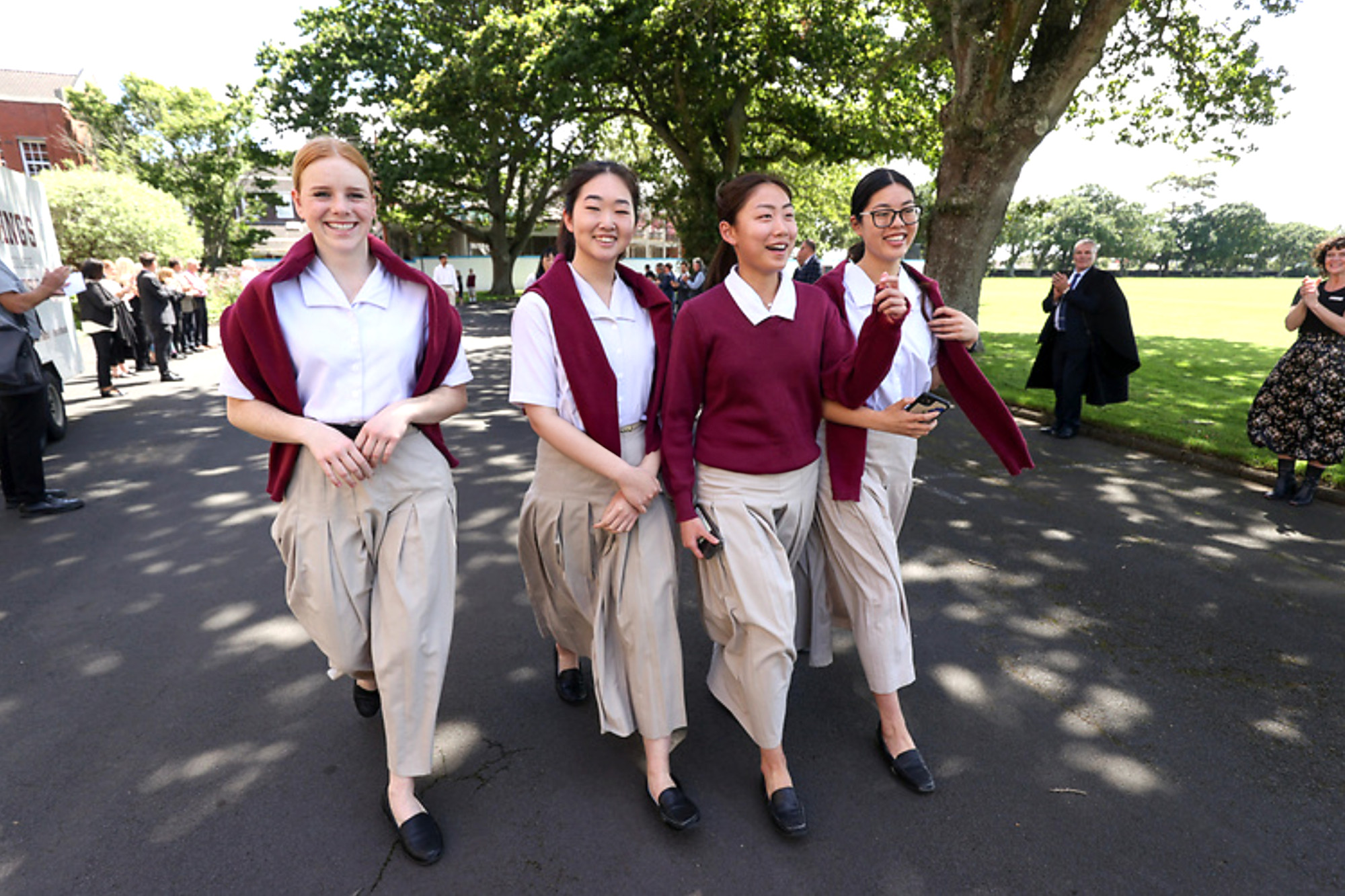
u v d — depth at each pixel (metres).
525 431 7.07
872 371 2.01
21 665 3.02
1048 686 2.89
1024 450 2.32
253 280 1.85
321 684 2.88
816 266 10.48
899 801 2.26
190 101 35.69
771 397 2.09
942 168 10.03
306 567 2.03
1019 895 1.92
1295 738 2.59
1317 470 4.92
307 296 1.92
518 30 18.58
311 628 2.12
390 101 28.02
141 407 8.40
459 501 5.03
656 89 20.69
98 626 3.35
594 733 2.59
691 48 17.91
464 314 23.31
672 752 2.50
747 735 2.59
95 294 8.84
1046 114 9.30
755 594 2.10
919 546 4.29
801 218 41.31
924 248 11.88
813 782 2.35
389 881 1.96
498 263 34.66
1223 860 2.05
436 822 2.16
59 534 4.48
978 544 4.32
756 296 2.07
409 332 2.03
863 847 2.08
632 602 2.14
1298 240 97.75
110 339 9.02
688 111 20.44
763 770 2.22
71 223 19.52
